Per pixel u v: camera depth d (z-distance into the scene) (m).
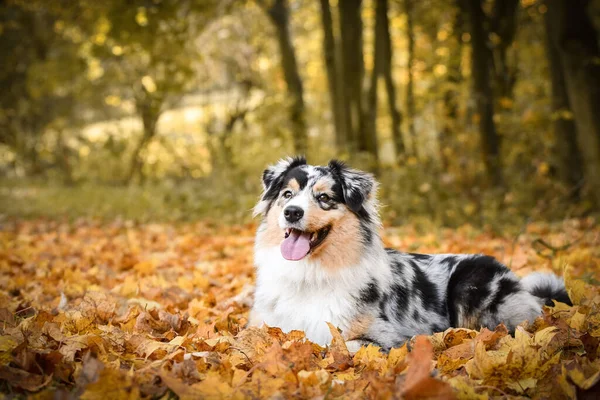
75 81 22.84
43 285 7.19
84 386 3.41
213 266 8.74
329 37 16.33
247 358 4.17
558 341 4.26
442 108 17.77
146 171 22.38
